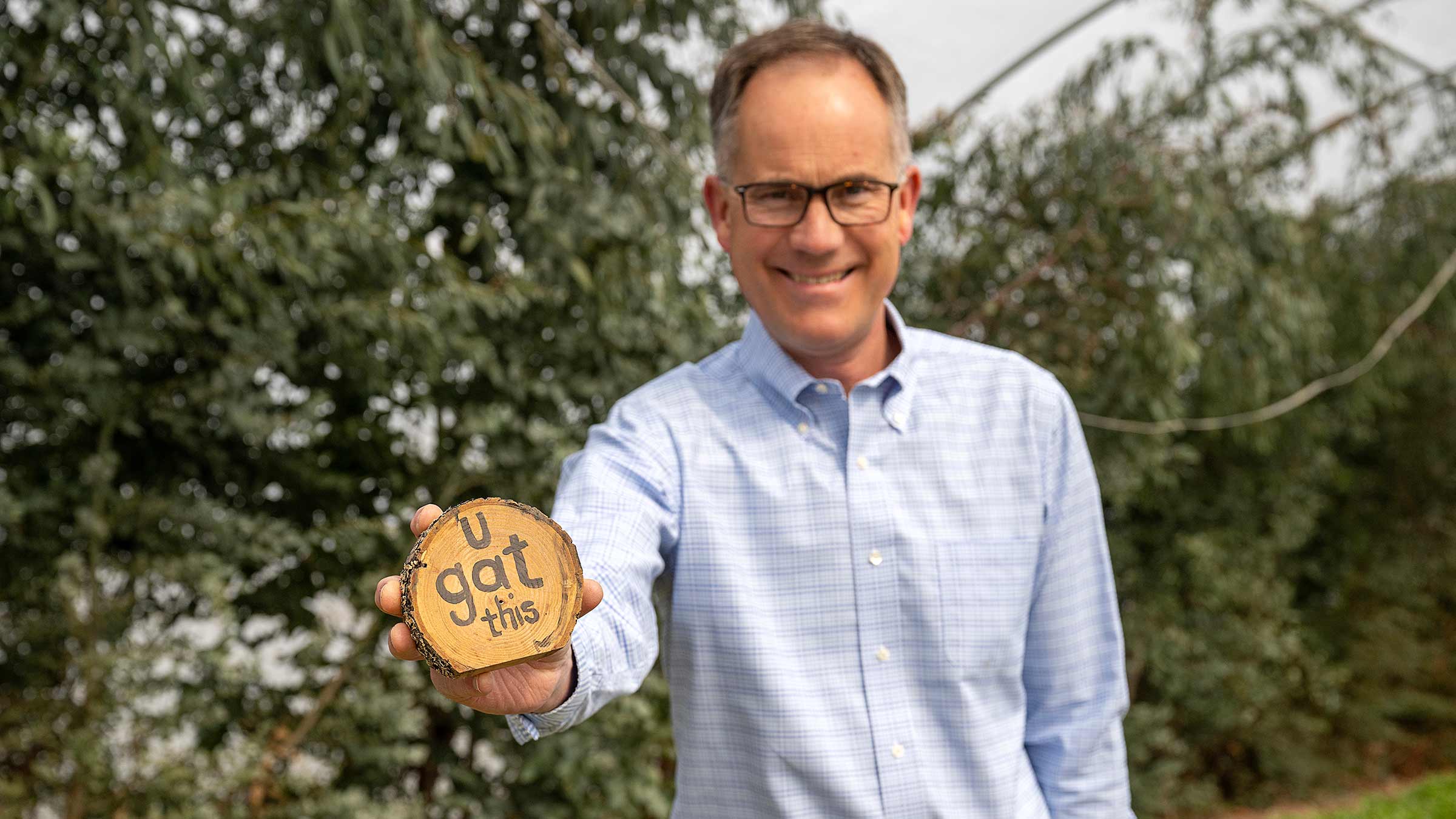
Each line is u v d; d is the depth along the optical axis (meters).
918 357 1.49
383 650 3.16
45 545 2.78
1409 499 6.68
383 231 2.88
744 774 1.38
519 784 3.37
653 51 3.36
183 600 2.99
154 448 2.97
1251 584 5.45
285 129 3.04
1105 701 1.47
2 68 2.57
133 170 2.71
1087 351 4.32
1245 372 4.68
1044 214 4.47
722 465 1.41
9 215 2.43
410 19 2.78
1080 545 1.49
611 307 3.22
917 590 1.39
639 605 1.26
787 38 1.36
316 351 3.06
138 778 2.78
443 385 3.27
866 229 1.36
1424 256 5.70
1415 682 6.36
